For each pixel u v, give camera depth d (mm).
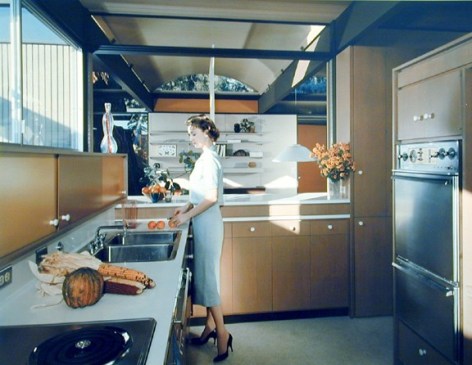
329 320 3271
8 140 2123
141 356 867
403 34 3348
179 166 7352
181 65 6102
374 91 3318
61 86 3131
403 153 2346
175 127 7359
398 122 2422
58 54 3094
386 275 3365
